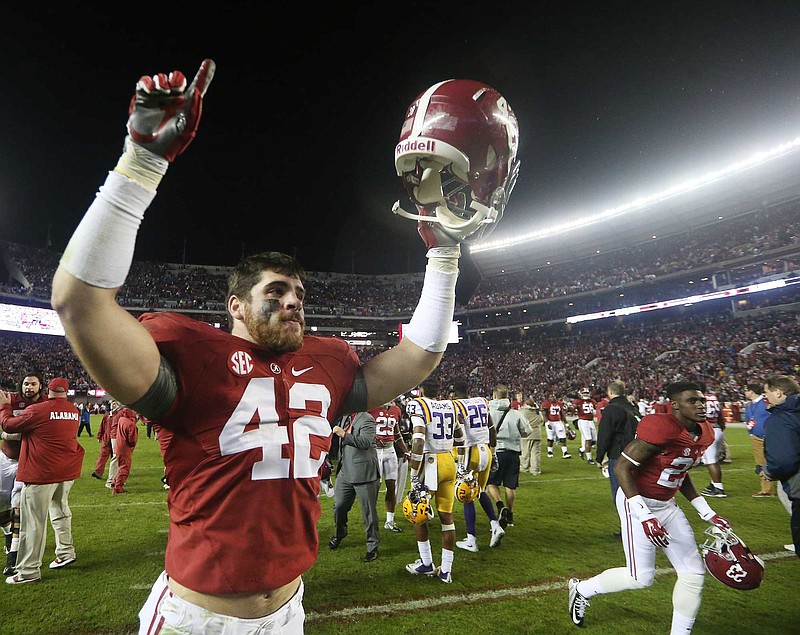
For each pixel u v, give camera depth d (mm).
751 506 7844
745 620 4055
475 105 1636
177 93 1126
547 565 5309
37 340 36438
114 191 1132
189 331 1436
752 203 34000
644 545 3660
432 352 1828
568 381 35312
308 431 1524
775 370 26578
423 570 5047
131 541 6176
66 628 3891
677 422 3607
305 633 3805
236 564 1334
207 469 1373
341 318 47750
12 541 5098
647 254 40031
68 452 5086
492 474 7191
